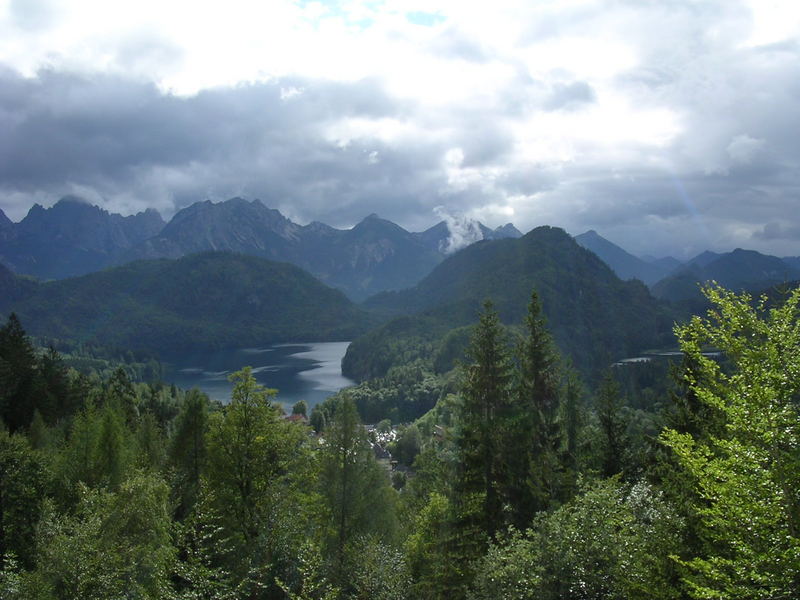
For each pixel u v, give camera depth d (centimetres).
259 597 2581
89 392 8712
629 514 1889
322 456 3750
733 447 1319
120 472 4088
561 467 3022
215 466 3644
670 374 3162
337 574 2916
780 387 1294
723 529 1353
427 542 2914
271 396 3862
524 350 3425
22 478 3178
